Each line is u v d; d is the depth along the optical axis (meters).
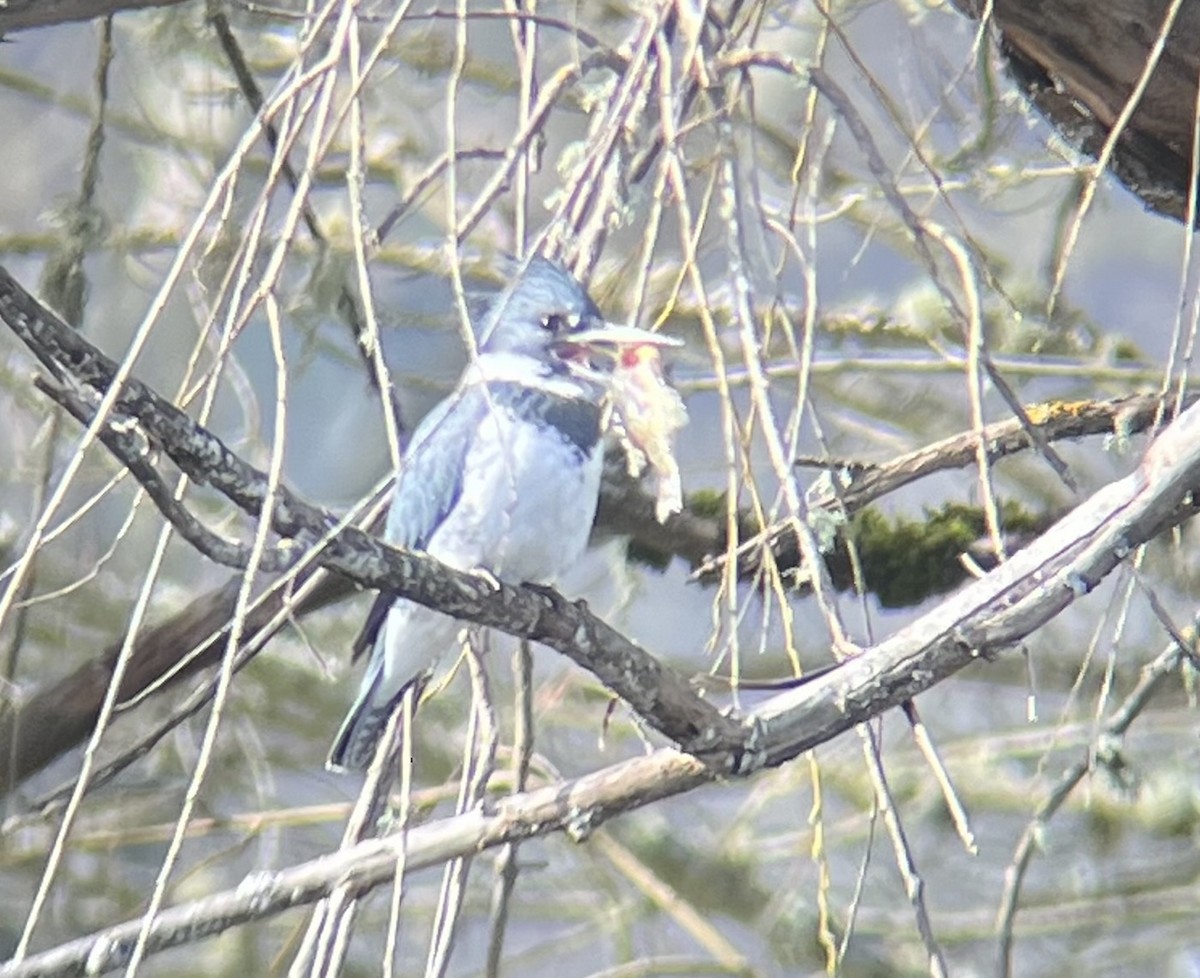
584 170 6.40
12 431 11.40
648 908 12.96
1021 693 12.91
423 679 7.96
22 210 12.54
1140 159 7.71
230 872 12.66
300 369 10.08
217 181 5.37
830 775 13.06
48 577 11.18
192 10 11.19
